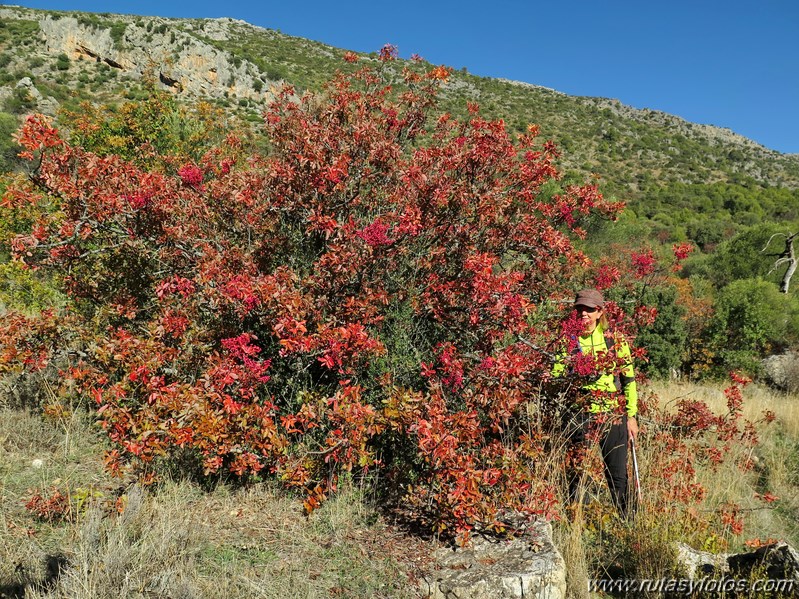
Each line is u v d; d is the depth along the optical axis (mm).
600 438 3990
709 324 13945
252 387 3451
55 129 3893
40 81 48781
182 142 10984
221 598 2605
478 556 3123
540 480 3525
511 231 5078
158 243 4395
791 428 7758
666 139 100812
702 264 22859
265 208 4590
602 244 18203
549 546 3154
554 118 99750
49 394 4602
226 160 5176
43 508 3168
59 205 4473
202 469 3914
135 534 3061
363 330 3771
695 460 5211
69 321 4543
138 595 2500
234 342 3361
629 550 3613
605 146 88750
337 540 3271
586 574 3230
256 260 4629
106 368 4055
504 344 4254
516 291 4746
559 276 5832
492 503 3281
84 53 54156
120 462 3592
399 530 3416
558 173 5105
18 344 4203
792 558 3059
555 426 3881
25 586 2494
